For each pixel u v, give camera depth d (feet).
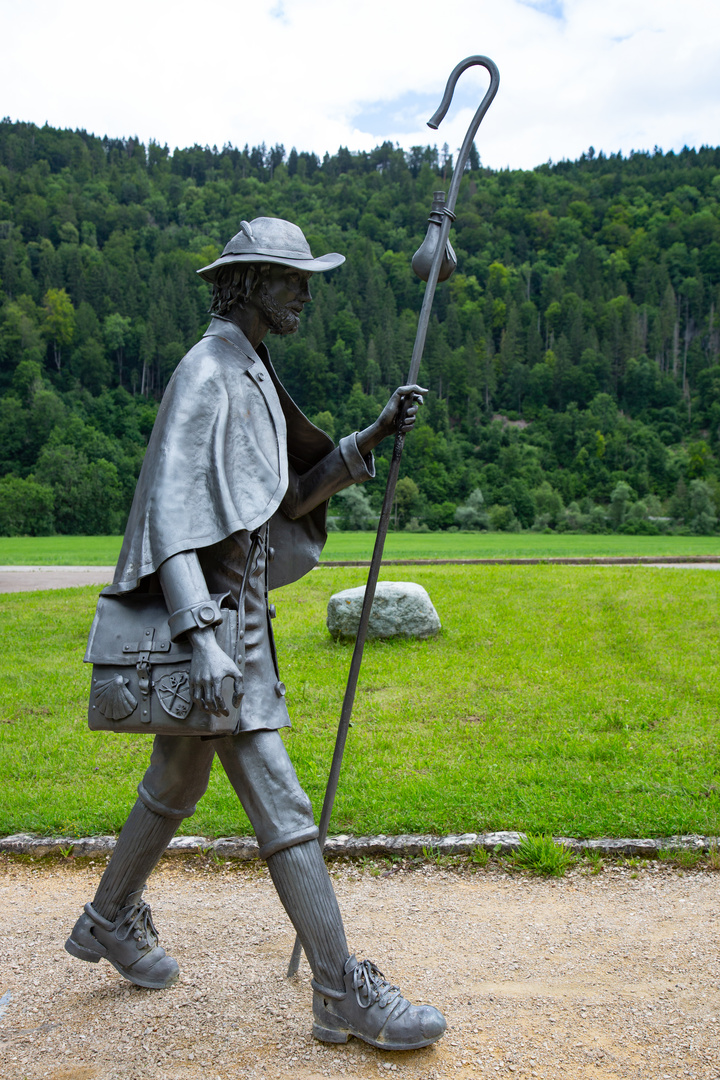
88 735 22.89
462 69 10.63
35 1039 9.25
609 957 10.91
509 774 18.47
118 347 495.00
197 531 8.82
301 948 10.38
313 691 27.50
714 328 610.65
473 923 12.07
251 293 10.00
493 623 38.19
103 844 15.07
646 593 44.57
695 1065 8.51
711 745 20.52
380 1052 8.87
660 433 522.47
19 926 12.39
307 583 53.01
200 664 8.30
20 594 51.90
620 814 15.52
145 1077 8.52
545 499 414.82
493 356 572.92
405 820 15.51
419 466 433.07
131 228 608.19
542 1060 8.67
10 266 508.94
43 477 326.44
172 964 10.41
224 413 9.34
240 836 15.17
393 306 548.31
